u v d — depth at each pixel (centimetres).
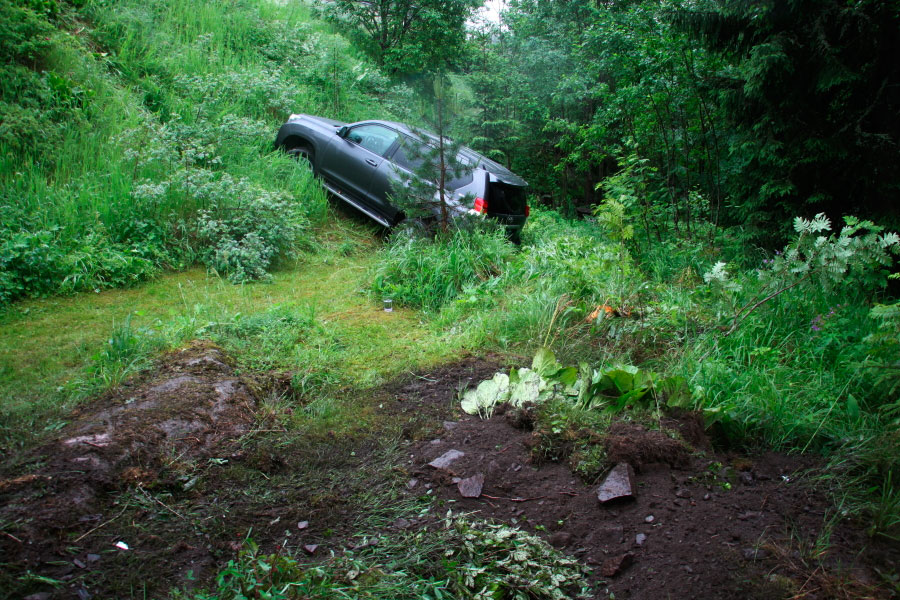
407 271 638
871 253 407
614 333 494
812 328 473
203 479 283
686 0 864
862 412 364
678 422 346
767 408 361
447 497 291
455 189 781
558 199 1648
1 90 756
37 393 344
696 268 759
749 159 780
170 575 226
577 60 1476
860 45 684
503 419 365
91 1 1091
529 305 538
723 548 254
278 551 244
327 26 1636
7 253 527
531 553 248
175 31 1214
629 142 932
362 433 345
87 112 830
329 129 913
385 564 242
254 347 437
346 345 478
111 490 262
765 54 688
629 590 233
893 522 264
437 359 459
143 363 381
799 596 225
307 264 733
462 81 1595
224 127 899
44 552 223
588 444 319
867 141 682
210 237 683
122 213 654
